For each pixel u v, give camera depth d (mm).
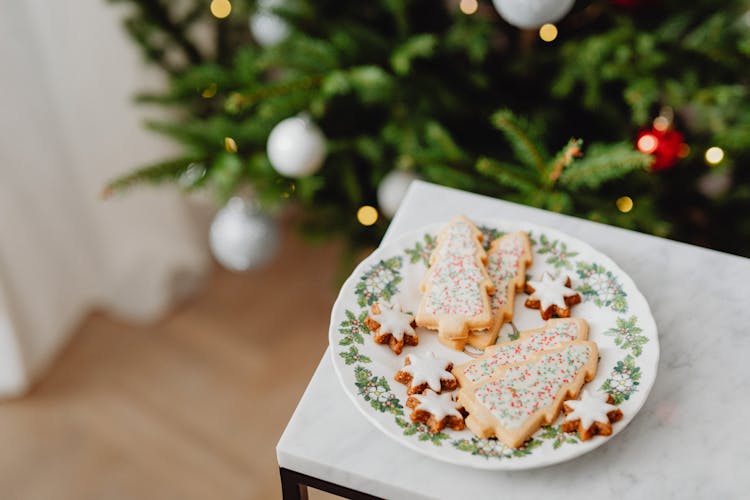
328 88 1291
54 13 1509
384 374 862
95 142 1692
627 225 1258
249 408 1697
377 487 838
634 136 1390
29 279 1661
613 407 830
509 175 1200
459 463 808
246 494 1556
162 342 1820
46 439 1644
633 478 836
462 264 911
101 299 1887
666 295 944
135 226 1829
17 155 1562
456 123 1438
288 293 1916
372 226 1557
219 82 1370
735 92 1267
